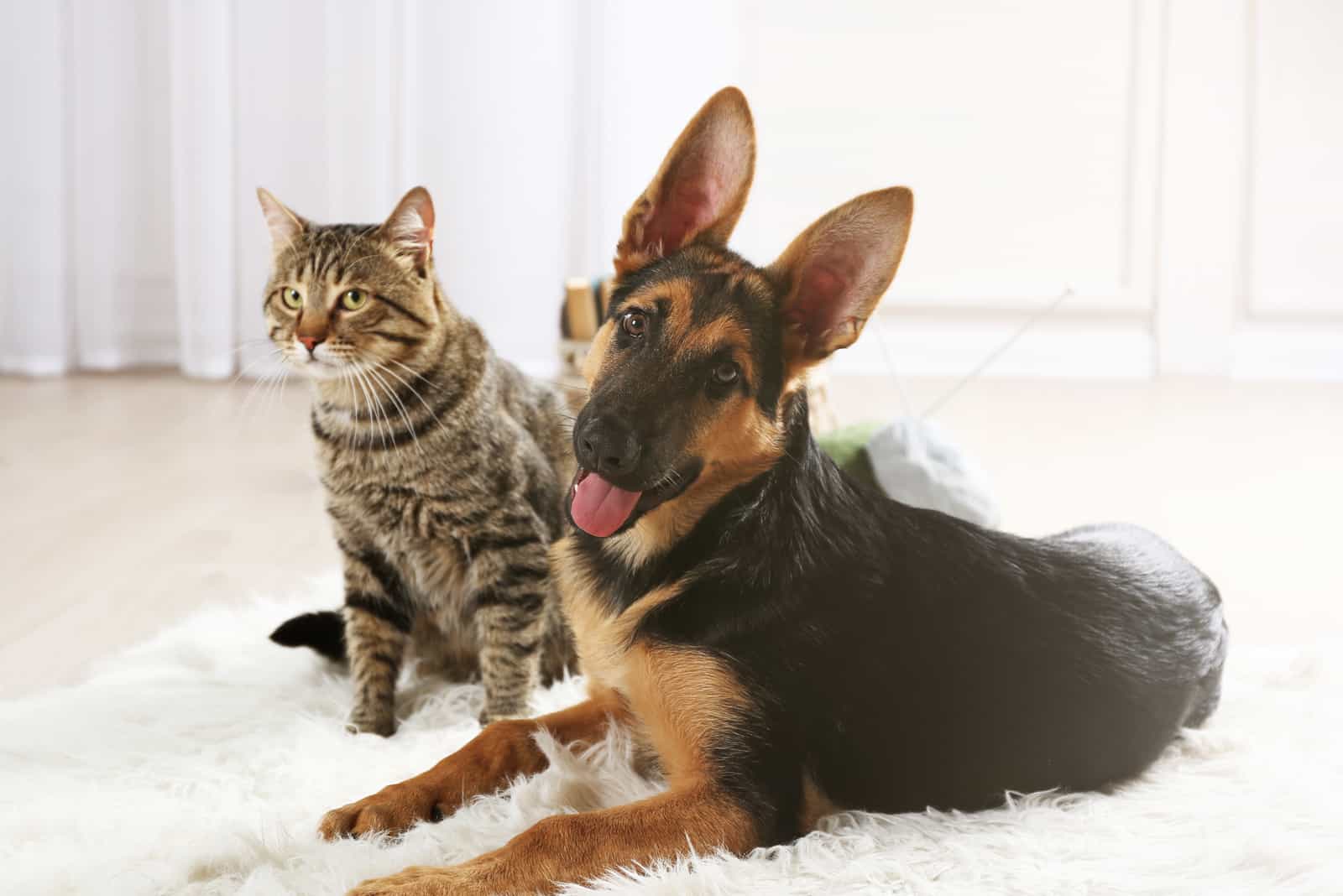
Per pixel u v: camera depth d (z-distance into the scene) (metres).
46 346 6.88
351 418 2.50
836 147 7.64
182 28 6.66
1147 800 2.04
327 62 6.73
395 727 2.53
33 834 1.89
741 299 1.95
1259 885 1.72
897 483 3.21
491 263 6.88
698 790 1.84
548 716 2.19
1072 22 7.46
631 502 1.90
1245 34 7.39
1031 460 5.16
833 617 1.96
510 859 1.71
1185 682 2.18
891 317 7.73
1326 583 3.53
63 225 6.86
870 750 1.97
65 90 6.83
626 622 1.98
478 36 6.73
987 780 2.03
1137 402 6.66
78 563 3.61
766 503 1.97
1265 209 7.51
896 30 7.53
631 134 6.74
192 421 5.82
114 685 2.58
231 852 1.80
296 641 2.72
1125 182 7.55
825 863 1.78
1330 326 7.60
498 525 2.53
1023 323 7.66
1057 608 2.10
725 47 6.87
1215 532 4.07
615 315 2.03
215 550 3.77
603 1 6.71
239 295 6.99
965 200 7.62
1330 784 2.08
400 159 6.80
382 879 1.67
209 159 6.75
